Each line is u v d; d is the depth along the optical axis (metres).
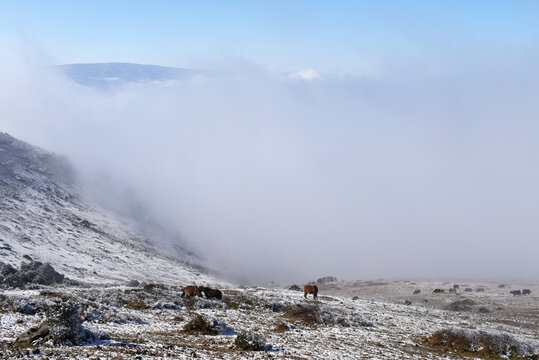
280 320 35.56
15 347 18.47
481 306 72.94
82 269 77.00
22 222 95.69
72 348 19.12
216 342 24.16
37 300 29.06
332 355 23.72
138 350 19.70
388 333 34.72
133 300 35.38
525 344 29.70
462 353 28.98
